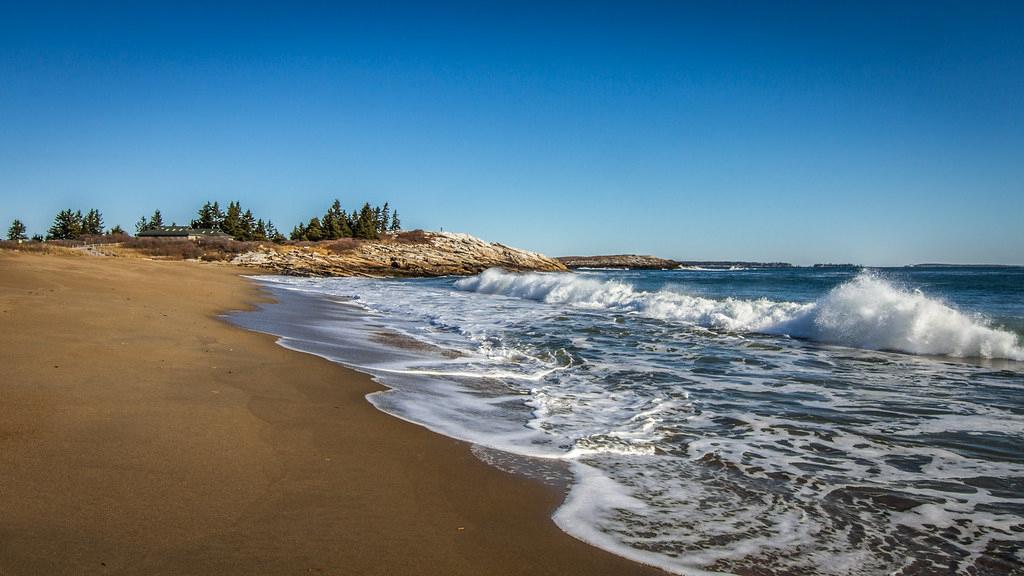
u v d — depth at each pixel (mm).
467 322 14594
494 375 7977
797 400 6660
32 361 6289
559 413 5996
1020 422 5750
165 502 3299
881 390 7215
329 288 33594
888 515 3607
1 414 4480
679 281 46062
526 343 11039
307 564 2754
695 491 3953
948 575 2914
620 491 3924
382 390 6723
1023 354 9469
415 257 76125
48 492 3285
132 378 6062
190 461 3949
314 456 4301
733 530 3373
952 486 4090
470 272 73750
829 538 3293
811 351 10289
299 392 6262
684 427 5520
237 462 4023
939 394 6984
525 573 2816
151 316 11000
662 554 3064
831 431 5422
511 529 3295
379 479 3939
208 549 2818
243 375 6840
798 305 13867
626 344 10961
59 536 2816
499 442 4938
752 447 4934
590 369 8523
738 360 9336
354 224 98062
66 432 4270
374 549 2961
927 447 4969
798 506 3727
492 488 3900
